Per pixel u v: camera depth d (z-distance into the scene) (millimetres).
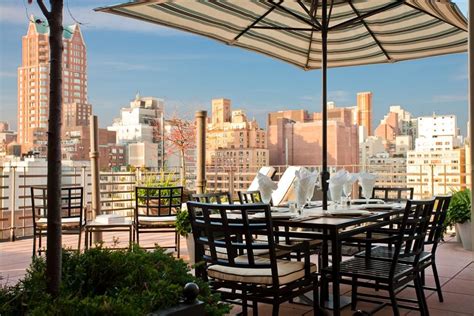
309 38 4719
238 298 2688
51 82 1580
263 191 3352
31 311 1428
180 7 3562
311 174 3314
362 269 2912
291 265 2805
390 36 4473
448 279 4223
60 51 1597
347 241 3717
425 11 3656
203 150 5863
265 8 3955
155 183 6930
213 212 3836
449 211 5680
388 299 3467
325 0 3641
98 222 4980
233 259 2619
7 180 6578
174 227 5016
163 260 1873
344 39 4684
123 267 1773
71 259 1805
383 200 4465
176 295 1546
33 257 1829
